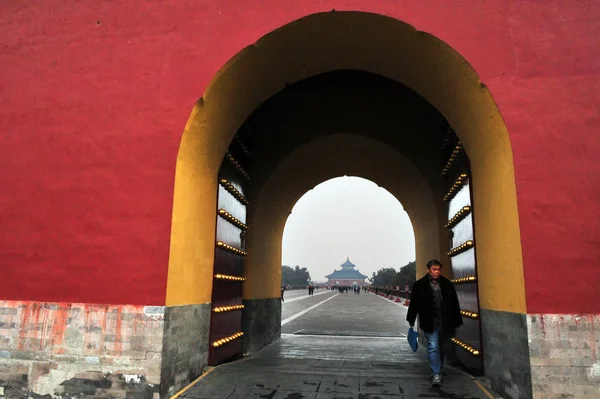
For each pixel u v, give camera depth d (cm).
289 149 983
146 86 584
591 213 490
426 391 546
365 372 631
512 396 512
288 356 844
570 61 534
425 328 588
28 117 600
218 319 704
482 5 561
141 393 503
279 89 734
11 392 528
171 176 552
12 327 543
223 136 679
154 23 604
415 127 966
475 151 635
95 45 610
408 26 566
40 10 639
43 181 576
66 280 545
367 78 985
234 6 592
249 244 937
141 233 541
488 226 594
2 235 569
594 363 459
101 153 572
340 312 2362
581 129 513
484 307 616
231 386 563
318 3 573
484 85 538
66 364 524
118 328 522
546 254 486
